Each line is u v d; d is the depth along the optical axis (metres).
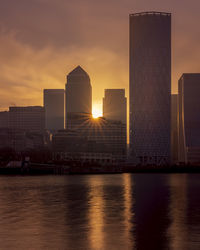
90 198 170.00
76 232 90.44
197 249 75.69
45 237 84.94
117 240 82.81
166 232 91.62
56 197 172.50
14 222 103.31
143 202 155.88
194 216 116.75
